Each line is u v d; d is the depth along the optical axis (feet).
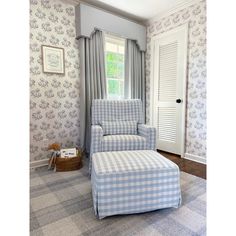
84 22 8.34
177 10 9.15
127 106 8.73
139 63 10.70
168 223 4.23
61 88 8.46
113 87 10.27
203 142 8.45
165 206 4.62
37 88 7.83
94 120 8.21
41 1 7.75
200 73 8.39
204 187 5.99
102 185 4.24
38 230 4.01
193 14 8.52
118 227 4.10
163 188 4.58
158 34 10.21
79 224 4.20
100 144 6.86
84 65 8.64
